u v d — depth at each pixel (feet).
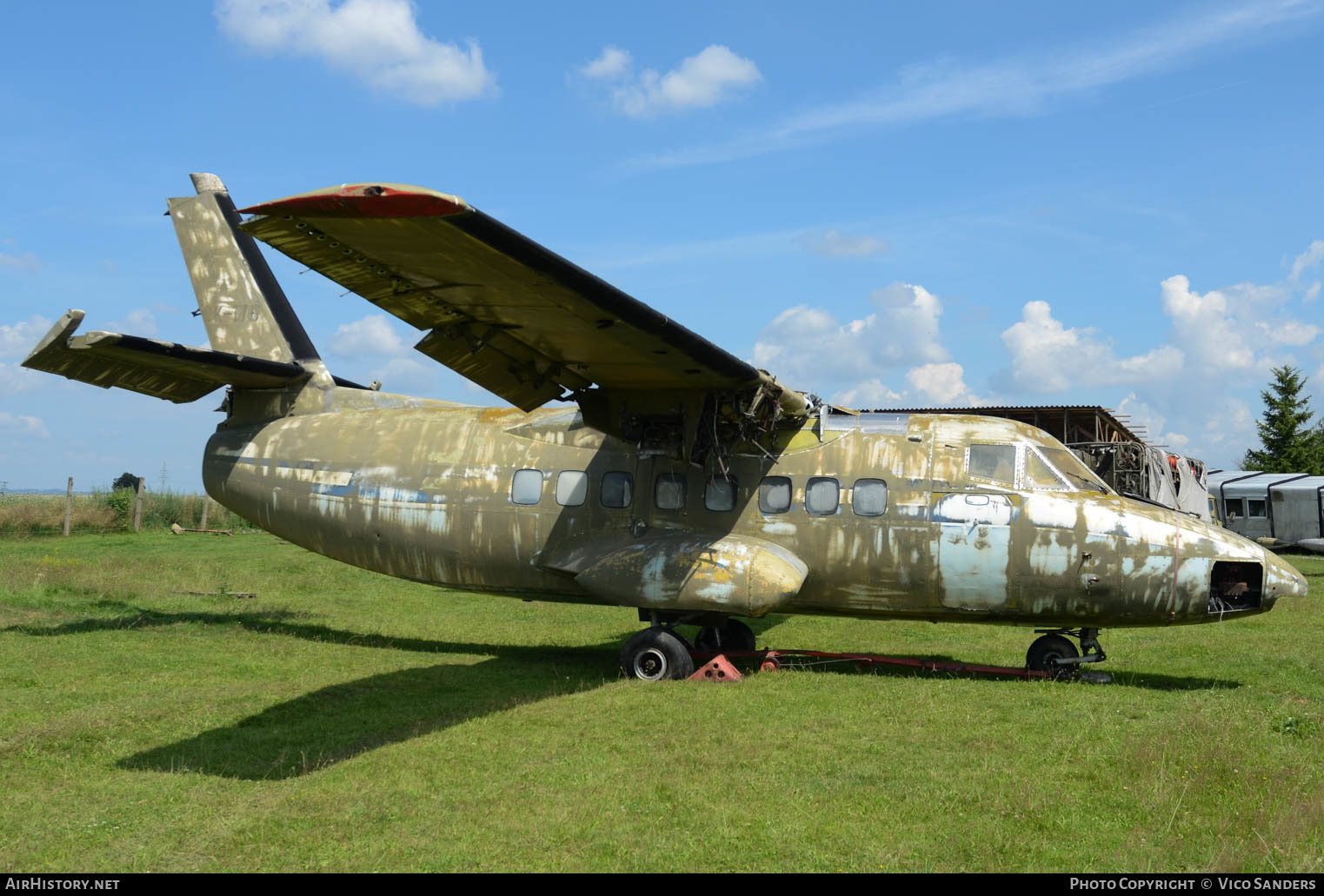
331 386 48.24
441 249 25.41
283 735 28.25
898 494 38.96
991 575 37.91
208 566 74.54
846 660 40.29
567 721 29.89
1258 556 36.63
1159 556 36.55
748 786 23.22
